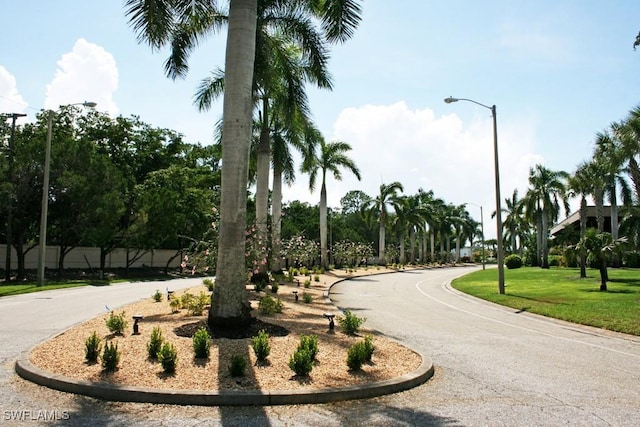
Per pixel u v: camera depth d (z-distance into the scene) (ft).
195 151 170.50
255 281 69.26
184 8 42.11
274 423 16.85
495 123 73.77
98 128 132.57
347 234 247.70
